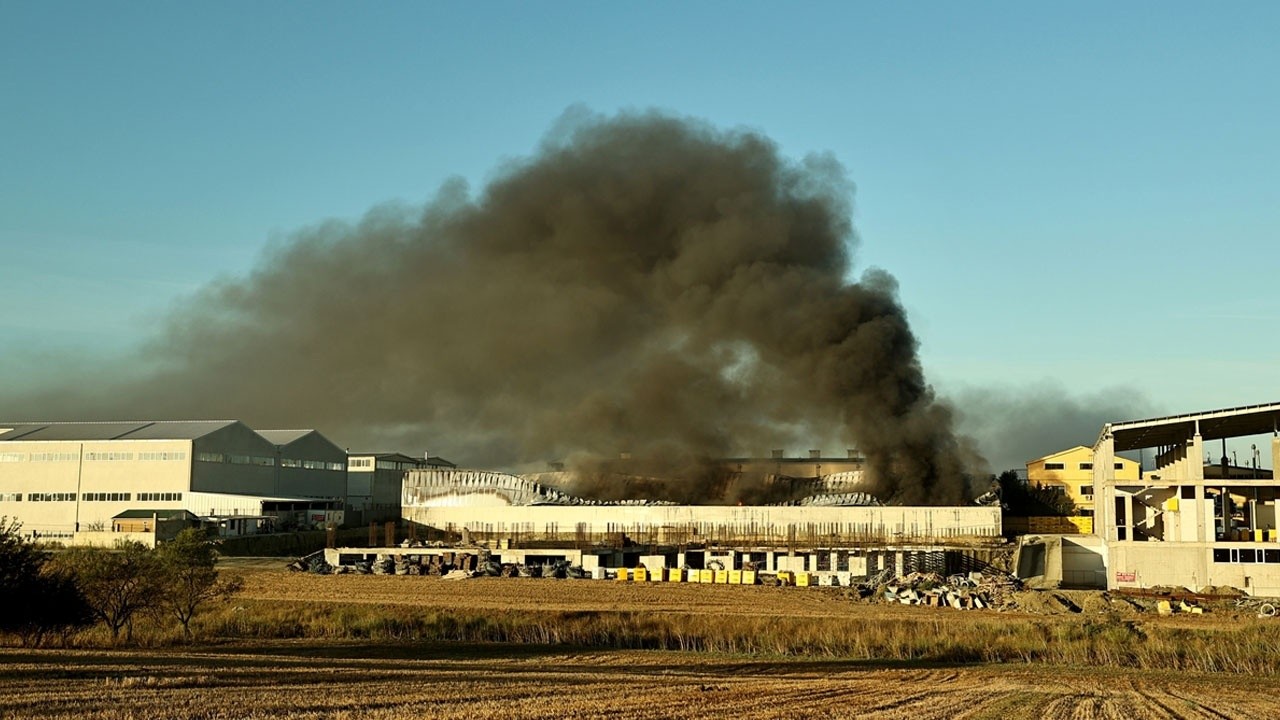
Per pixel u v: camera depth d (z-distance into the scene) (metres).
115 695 23.78
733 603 57.53
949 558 79.50
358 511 117.50
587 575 72.31
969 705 27.05
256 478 105.56
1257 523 65.06
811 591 63.53
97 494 96.31
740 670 37.28
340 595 59.81
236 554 84.44
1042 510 99.88
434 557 78.44
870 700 27.45
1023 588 64.81
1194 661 40.84
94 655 34.16
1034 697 29.12
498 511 100.25
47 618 39.44
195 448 96.12
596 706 24.50
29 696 23.34
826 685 30.86
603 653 42.19
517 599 58.47
